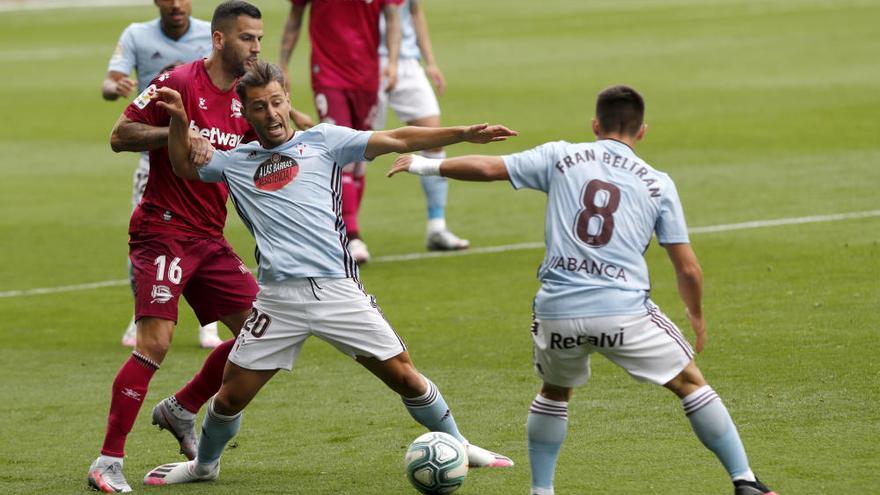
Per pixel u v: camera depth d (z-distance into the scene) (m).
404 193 52.50
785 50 91.88
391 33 41.84
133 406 21.34
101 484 21.03
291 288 20.28
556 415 19.20
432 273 38.53
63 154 65.44
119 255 43.41
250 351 20.45
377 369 20.52
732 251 38.25
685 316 31.23
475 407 25.22
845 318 29.80
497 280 37.09
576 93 77.12
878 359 26.38
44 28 143.12
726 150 56.50
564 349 18.61
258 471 21.89
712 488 19.86
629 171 18.70
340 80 41.50
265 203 20.44
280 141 20.50
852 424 22.56
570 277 18.45
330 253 20.30
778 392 24.67
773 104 68.50
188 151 20.78
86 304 36.78
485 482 20.70
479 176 19.08
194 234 22.59
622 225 18.45
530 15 131.50
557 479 20.55
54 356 31.28
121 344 32.38
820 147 55.75
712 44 98.19
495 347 29.80
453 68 92.19
